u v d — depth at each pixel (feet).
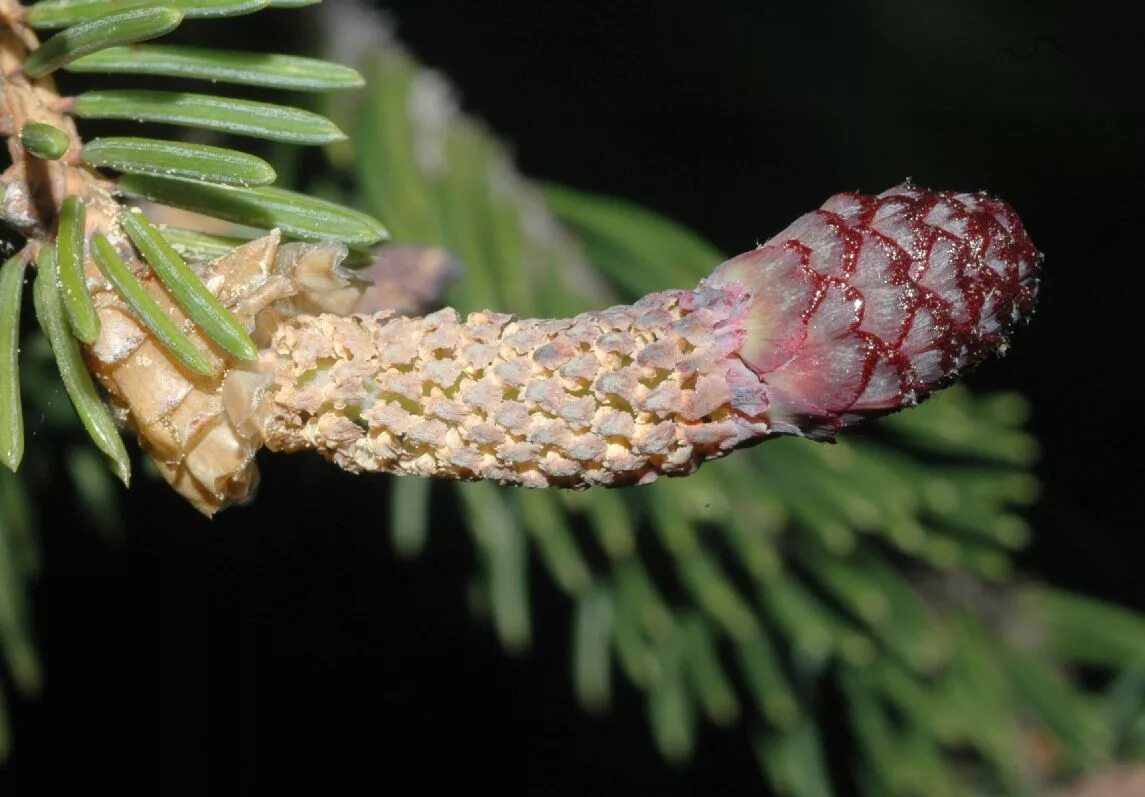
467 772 1.07
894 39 0.71
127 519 0.80
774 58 0.72
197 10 0.44
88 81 0.54
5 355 0.44
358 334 0.43
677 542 0.57
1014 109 0.72
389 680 1.01
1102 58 0.70
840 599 0.62
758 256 0.43
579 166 0.74
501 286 0.57
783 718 0.60
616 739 1.03
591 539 0.62
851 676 0.61
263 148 0.56
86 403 0.43
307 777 1.02
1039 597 0.63
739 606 0.58
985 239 0.42
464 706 1.03
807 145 0.74
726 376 0.43
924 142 0.73
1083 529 0.78
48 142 0.43
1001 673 0.60
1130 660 0.61
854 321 0.42
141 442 0.44
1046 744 0.61
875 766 0.62
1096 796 0.59
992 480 0.60
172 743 0.98
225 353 0.43
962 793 0.62
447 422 0.43
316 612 0.95
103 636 0.92
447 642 0.99
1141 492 0.80
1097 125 0.72
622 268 0.58
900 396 0.43
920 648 0.58
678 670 0.61
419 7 0.70
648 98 0.74
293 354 0.43
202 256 0.45
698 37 0.72
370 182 0.56
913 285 0.42
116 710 0.96
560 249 0.59
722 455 0.44
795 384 0.43
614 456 0.43
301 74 0.45
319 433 0.43
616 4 0.72
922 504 0.58
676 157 0.75
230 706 0.99
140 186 0.45
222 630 0.95
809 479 0.58
